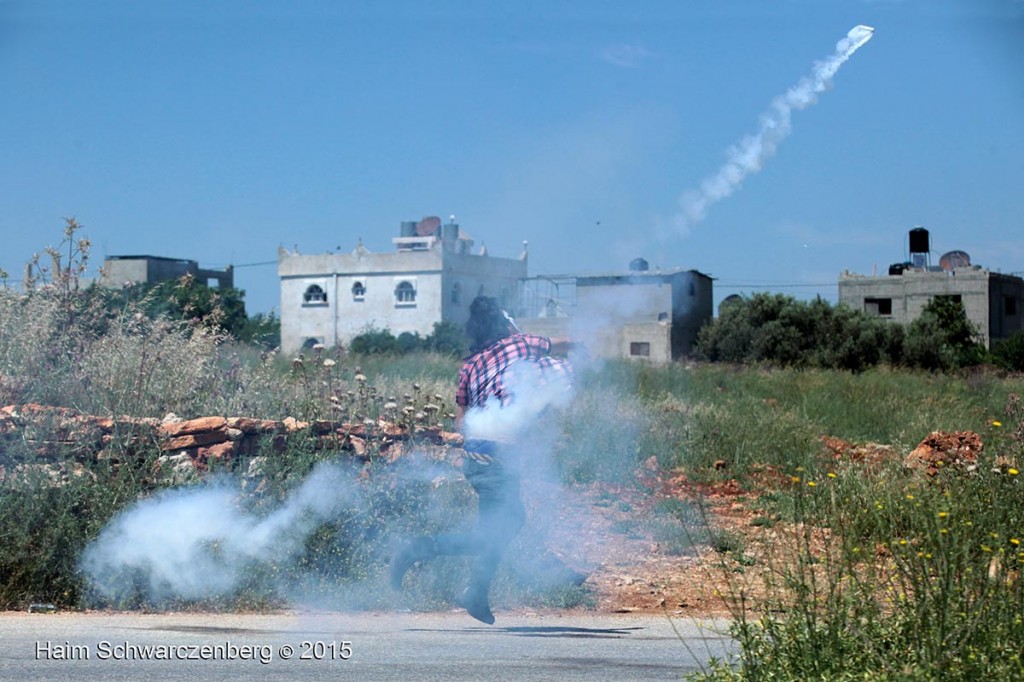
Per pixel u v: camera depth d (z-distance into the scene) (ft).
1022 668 23.82
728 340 212.23
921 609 25.07
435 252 318.86
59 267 51.90
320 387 50.78
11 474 38.50
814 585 27.14
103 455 40.55
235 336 61.41
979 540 28.76
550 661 30.32
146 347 48.34
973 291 303.27
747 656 25.35
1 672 27.99
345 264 328.70
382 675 28.45
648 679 28.30
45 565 36.94
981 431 79.10
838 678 23.93
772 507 54.24
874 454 68.64
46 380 45.75
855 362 208.74
